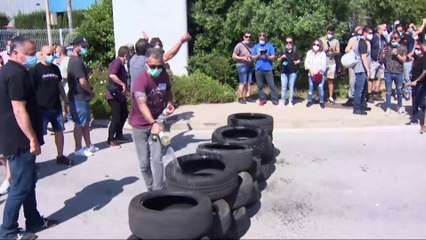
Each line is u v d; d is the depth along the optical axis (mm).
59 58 9953
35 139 4762
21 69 4680
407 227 5234
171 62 14219
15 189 4883
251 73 12227
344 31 14078
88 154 8266
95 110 11070
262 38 11547
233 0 14141
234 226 4926
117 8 14164
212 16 14266
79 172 7383
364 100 10969
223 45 14500
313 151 8312
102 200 6195
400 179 6809
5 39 27047
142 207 4262
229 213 4742
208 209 4285
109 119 11016
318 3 13242
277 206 5867
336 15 14117
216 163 5594
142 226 4145
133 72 7836
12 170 4848
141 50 7938
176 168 5297
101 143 9148
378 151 8258
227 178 4941
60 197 6320
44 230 5297
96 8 16406
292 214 5621
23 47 4672
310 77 11461
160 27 14141
